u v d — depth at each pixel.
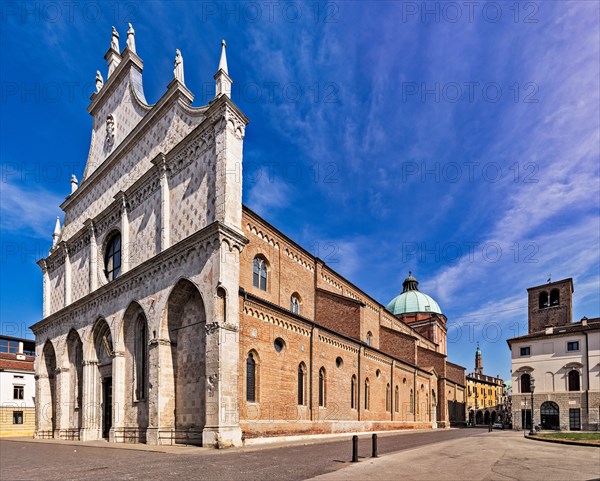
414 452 20.64
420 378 55.81
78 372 38.09
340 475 13.02
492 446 25.94
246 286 29.92
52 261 45.53
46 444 29.92
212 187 25.12
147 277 28.11
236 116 25.62
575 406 55.88
